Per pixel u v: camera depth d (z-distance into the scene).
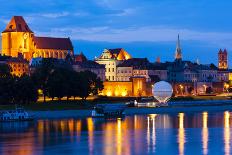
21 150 173.75
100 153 167.50
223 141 190.25
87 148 177.12
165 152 168.12
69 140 196.38
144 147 178.12
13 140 197.38
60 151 171.62
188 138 199.12
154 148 176.00
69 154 166.25
